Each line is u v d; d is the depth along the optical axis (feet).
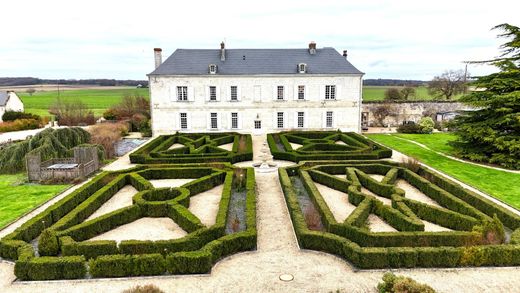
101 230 56.18
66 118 193.77
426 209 59.82
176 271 44.57
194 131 149.89
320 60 151.33
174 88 145.69
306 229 52.16
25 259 43.91
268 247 51.80
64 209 63.21
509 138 98.84
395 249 45.65
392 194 66.59
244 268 46.06
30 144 97.96
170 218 62.90
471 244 48.88
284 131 150.82
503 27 101.91
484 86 105.29
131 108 211.00
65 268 43.57
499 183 83.20
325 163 92.53
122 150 128.47
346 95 149.89
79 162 96.17
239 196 73.05
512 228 56.75
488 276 43.96
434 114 191.21
